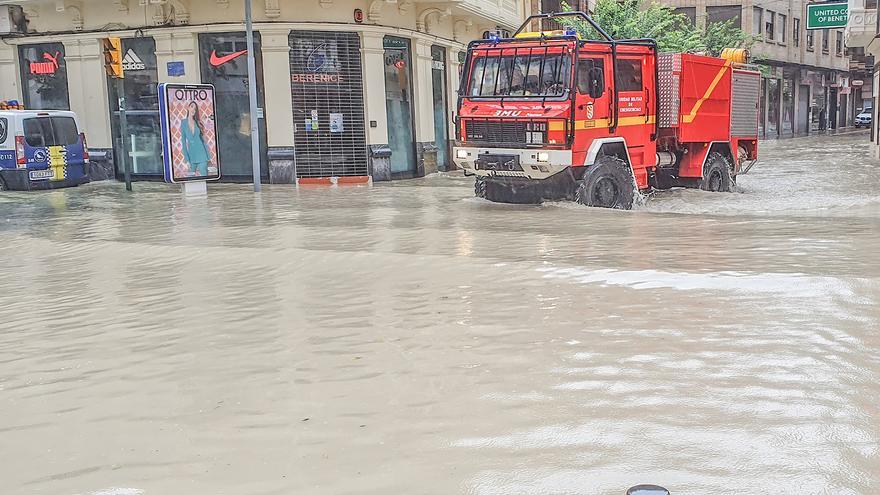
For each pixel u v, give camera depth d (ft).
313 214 42.93
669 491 10.09
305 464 11.35
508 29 97.96
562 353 16.19
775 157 92.27
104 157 71.26
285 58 66.08
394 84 72.84
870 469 10.57
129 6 68.64
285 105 66.39
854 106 237.25
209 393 14.73
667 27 115.44
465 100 44.93
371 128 69.56
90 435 12.89
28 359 17.62
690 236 31.65
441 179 72.43
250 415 13.46
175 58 67.67
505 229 35.01
